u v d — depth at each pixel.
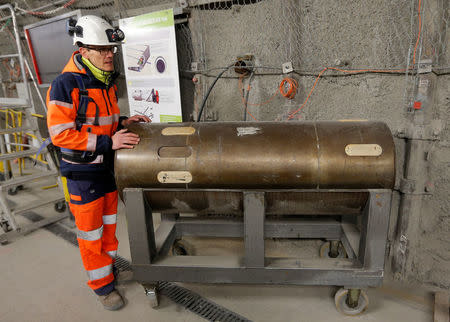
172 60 2.61
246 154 1.46
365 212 1.51
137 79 2.93
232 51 2.55
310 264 1.59
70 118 1.49
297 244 2.37
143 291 1.94
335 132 1.48
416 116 1.68
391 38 1.79
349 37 1.96
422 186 1.76
